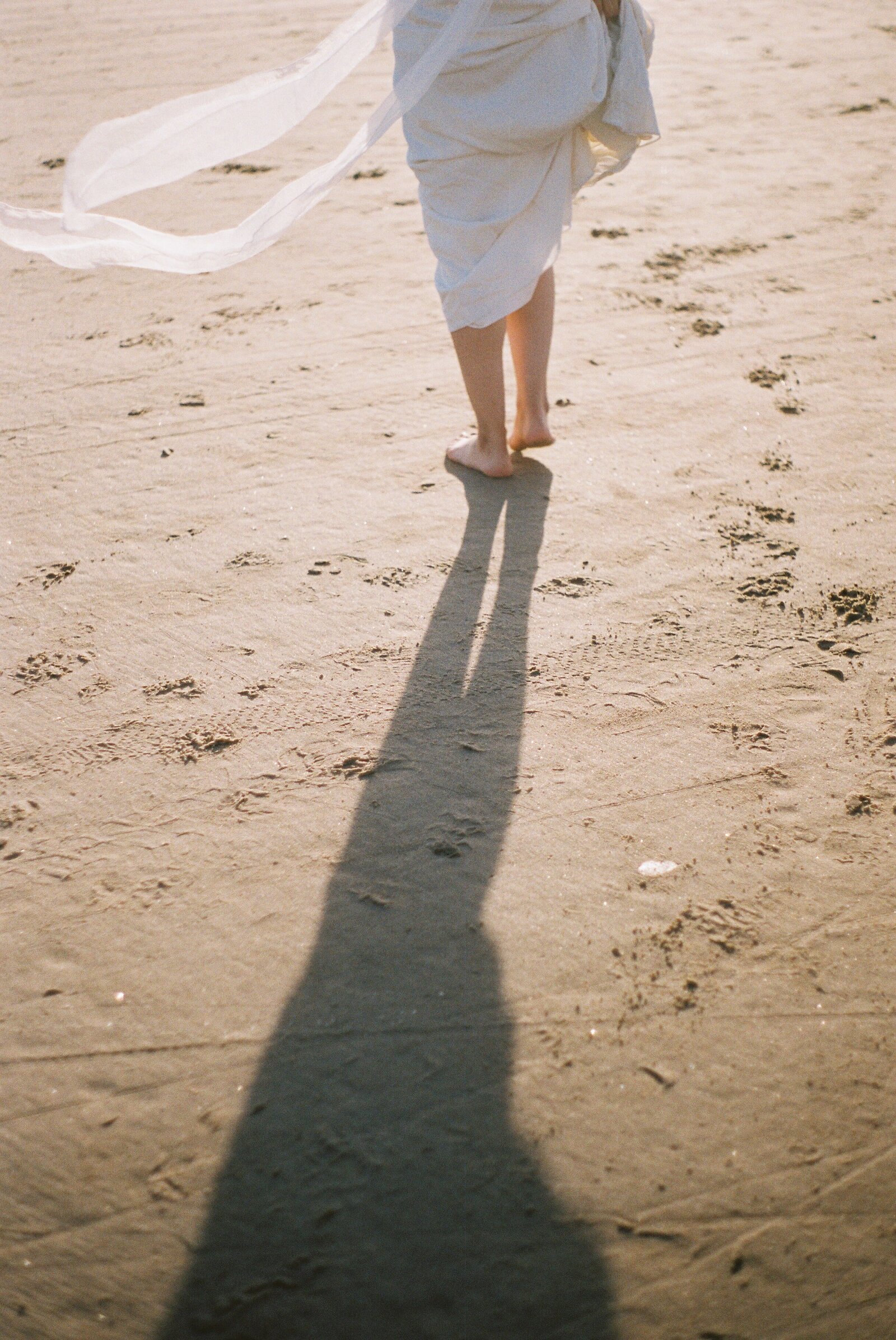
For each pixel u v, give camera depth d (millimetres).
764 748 1859
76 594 2299
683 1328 1121
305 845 1693
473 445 2684
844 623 2150
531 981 1478
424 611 2215
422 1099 1338
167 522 2535
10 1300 1161
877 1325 1117
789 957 1500
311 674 2053
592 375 3146
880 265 3826
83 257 2369
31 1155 1296
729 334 3369
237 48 7246
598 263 3916
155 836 1722
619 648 2102
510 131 2209
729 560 2352
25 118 5863
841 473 2650
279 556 2400
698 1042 1394
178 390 3143
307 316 3582
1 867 1677
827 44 7012
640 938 1532
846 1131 1292
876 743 1862
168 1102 1346
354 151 2318
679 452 2762
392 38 2258
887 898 1581
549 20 2133
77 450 2846
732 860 1649
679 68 6629
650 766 1828
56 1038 1423
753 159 4973
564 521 2496
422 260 3986
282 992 1472
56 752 1893
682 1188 1241
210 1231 1218
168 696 2014
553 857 1661
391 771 1828
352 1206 1233
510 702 1973
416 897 1600
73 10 8789
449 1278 1167
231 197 4680
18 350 3422
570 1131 1301
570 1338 1116
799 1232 1196
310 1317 1140
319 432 2891
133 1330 1137
